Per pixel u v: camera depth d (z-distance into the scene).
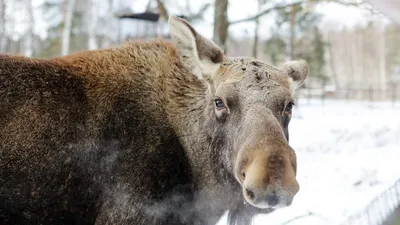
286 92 4.56
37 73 4.77
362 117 22.75
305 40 38.12
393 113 25.56
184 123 5.16
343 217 7.84
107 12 28.08
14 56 4.87
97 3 28.53
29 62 4.82
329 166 11.55
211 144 4.99
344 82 80.12
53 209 4.66
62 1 33.53
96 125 4.80
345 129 17.34
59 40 32.66
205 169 5.13
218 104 4.75
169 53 5.40
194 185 5.18
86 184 4.74
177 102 5.19
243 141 4.23
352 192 9.38
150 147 4.93
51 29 33.72
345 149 13.82
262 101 4.44
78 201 4.73
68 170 4.66
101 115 4.84
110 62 5.12
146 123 4.99
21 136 4.54
